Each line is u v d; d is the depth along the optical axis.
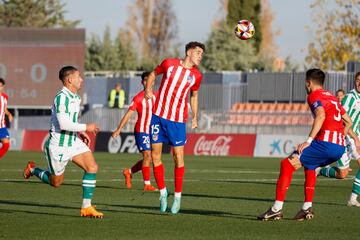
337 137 22.78
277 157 66.69
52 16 145.38
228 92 83.00
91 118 78.25
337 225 21.80
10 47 87.00
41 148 75.50
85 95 93.50
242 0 143.50
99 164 52.31
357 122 31.50
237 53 137.38
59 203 26.98
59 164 22.81
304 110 81.44
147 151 32.78
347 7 114.56
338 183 38.72
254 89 83.75
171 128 24.33
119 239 18.89
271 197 30.27
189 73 24.39
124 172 33.94
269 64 137.75
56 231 20.08
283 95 84.12
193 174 43.66
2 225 21.12
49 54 86.94
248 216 23.73
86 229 20.48
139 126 32.69
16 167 48.09
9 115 44.62
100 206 26.28
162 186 24.66
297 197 30.70
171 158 61.78
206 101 82.94
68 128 22.14
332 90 77.56
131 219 22.66
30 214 23.62
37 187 33.59
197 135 70.88
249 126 74.38
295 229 20.91
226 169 48.44
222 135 69.94
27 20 141.75
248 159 62.12
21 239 18.77
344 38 115.12
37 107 87.12
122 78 95.00
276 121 76.31
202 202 28.11
